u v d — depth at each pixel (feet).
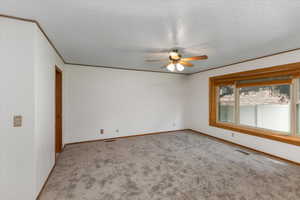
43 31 6.45
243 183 6.76
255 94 11.38
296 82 9.04
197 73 16.40
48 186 6.53
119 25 5.98
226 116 13.69
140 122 15.31
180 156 9.87
